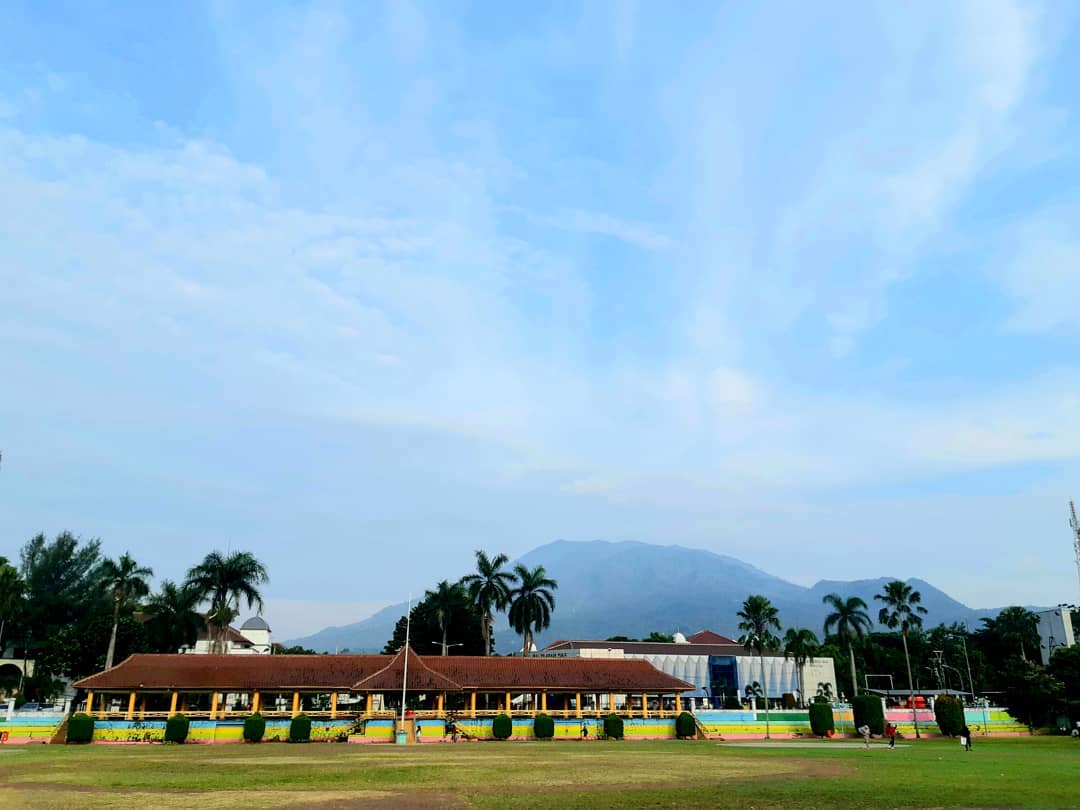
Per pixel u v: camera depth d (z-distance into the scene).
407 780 31.94
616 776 34.16
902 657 136.00
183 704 69.94
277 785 29.75
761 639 101.56
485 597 96.38
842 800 26.28
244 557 85.75
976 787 30.50
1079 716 79.94
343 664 69.19
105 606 99.50
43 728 60.38
